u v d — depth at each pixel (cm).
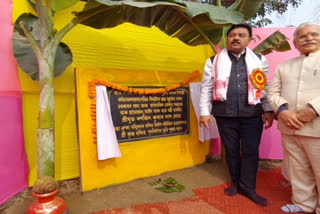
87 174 260
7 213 210
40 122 195
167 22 273
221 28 291
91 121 264
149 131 307
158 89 310
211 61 253
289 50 345
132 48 312
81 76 259
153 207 225
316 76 196
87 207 225
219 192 258
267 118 248
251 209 221
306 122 195
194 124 347
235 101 236
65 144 279
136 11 234
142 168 300
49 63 196
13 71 230
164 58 338
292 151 216
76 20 209
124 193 257
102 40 292
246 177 242
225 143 251
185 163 339
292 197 226
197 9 235
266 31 373
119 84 284
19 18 229
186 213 214
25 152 250
